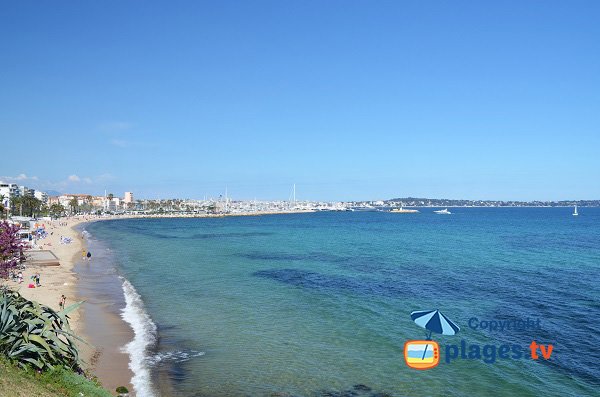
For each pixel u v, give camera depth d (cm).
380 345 3098
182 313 4000
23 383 1639
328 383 2473
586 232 15250
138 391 2319
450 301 4459
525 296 4691
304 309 4144
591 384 2458
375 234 15075
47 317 2128
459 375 2580
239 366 2702
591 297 4619
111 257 8506
